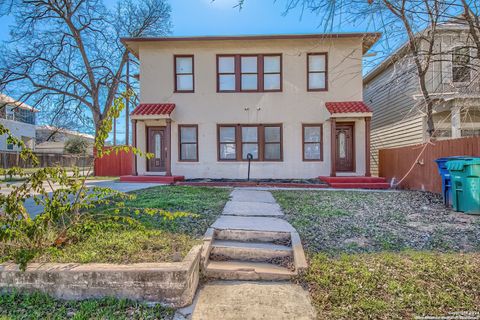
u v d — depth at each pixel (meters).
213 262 3.70
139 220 4.70
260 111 12.02
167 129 11.41
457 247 3.86
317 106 11.87
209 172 12.07
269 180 11.55
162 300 2.76
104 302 2.71
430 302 2.67
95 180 12.89
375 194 8.20
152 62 12.13
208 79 12.07
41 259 3.09
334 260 3.52
